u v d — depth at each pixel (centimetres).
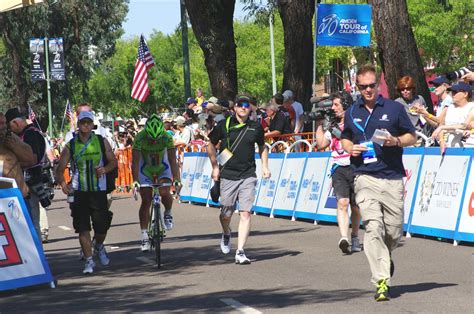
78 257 2608
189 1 5019
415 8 8944
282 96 3638
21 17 9125
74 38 9638
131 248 2744
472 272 1930
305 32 4616
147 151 2450
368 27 3675
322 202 3114
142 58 5725
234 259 2355
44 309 1739
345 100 2378
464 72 2908
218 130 2339
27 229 2012
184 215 3819
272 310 1590
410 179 2644
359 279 1908
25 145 2102
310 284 1870
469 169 2372
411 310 1534
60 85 10262
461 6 8981
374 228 1658
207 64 5097
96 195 2248
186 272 2156
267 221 3356
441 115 2598
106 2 9769
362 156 1686
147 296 1828
